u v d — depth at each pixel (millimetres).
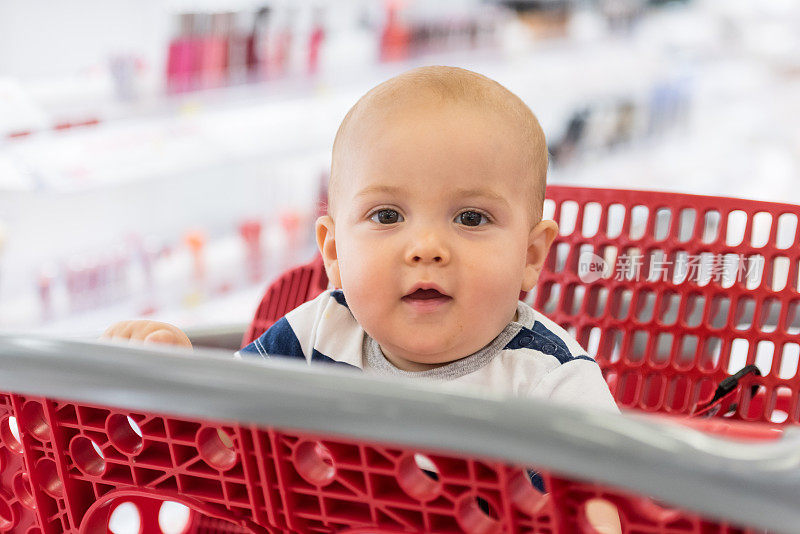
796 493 565
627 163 4734
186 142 2619
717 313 1481
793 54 5074
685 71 5031
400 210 957
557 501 646
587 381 1086
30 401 788
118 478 786
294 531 734
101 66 2768
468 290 947
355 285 970
